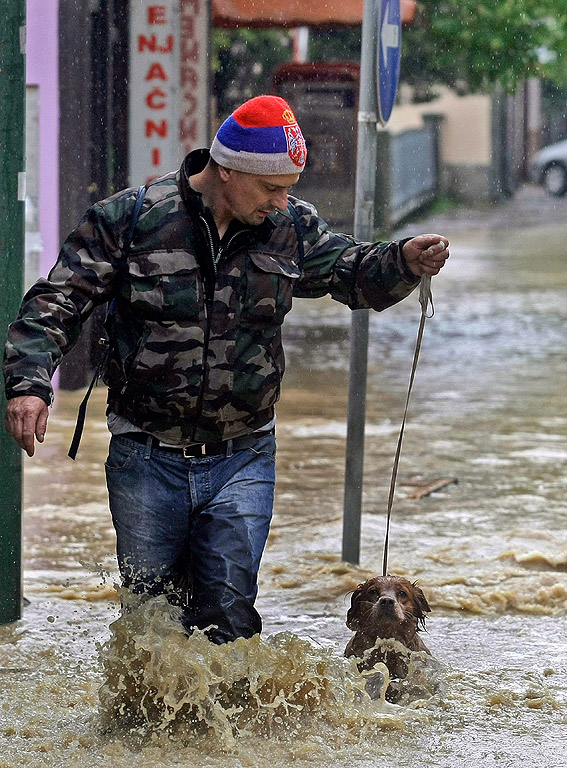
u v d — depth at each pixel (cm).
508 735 771
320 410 1988
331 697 775
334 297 795
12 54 957
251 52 4031
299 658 764
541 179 8694
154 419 745
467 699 833
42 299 716
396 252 764
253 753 724
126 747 734
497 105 7369
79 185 2095
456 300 3456
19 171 972
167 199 727
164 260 720
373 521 1341
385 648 818
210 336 729
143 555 757
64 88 2055
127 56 2173
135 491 755
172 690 737
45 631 990
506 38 4250
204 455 758
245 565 744
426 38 4362
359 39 4347
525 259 4497
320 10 2645
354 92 3859
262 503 762
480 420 1928
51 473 1560
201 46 2062
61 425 1838
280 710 767
